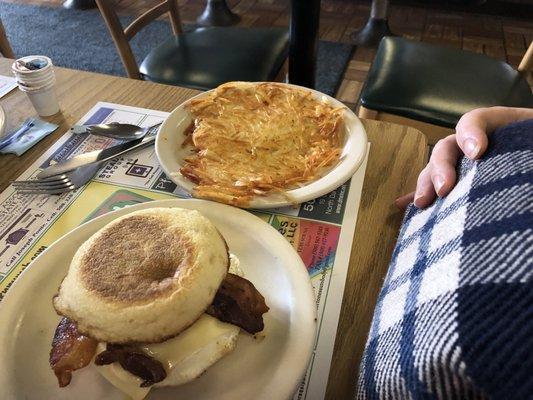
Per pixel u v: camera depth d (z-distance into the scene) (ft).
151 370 1.20
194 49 4.58
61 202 2.06
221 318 1.31
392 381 0.99
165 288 1.18
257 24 8.78
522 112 1.58
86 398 1.28
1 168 2.31
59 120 2.66
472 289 0.89
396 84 4.07
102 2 3.91
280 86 2.72
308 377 1.38
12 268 1.76
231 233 1.70
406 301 1.14
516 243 0.92
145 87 2.94
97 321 1.17
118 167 2.29
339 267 1.72
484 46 7.97
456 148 1.62
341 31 8.52
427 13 9.13
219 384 1.29
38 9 9.53
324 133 2.43
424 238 1.31
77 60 7.71
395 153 2.33
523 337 0.78
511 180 1.08
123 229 1.34
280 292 1.50
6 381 1.25
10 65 3.24
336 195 2.07
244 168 2.21
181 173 2.06
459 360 0.81
